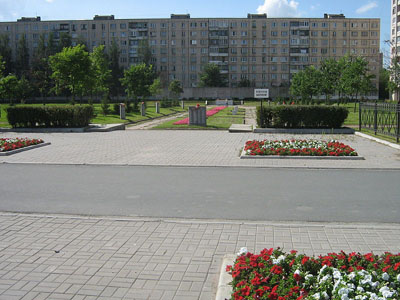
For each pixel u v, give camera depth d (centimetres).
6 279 480
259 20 10369
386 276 391
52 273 495
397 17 8631
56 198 854
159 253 550
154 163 1252
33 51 10725
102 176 1074
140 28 10538
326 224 668
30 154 1445
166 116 4088
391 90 5778
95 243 590
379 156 1356
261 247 562
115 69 9881
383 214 721
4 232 643
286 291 379
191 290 448
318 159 1301
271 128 2172
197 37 10506
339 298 362
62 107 2333
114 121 3002
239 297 376
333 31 10381
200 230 639
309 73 5494
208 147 1593
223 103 6831
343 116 2144
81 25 10600
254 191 898
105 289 453
